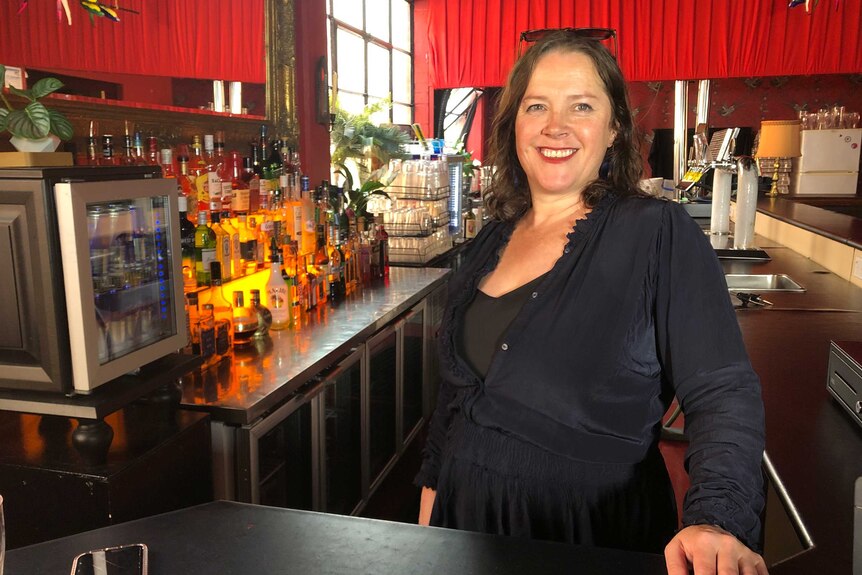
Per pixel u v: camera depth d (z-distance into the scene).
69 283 1.45
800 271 3.45
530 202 1.52
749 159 3.89
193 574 0.85
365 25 5.81
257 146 2.96
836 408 1.56
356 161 4.72
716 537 0.84
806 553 0.99
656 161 7.60
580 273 1.24
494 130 1.54
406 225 4.41
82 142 2.16
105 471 1.53
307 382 2.35
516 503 1.25
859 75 7.40
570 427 1.22
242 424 1.92
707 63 6.32
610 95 1.35
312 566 0.86
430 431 1.55
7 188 1.41
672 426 2.82
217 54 2.93
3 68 1.66
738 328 1.11
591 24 6.39
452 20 6.73
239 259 2.64
